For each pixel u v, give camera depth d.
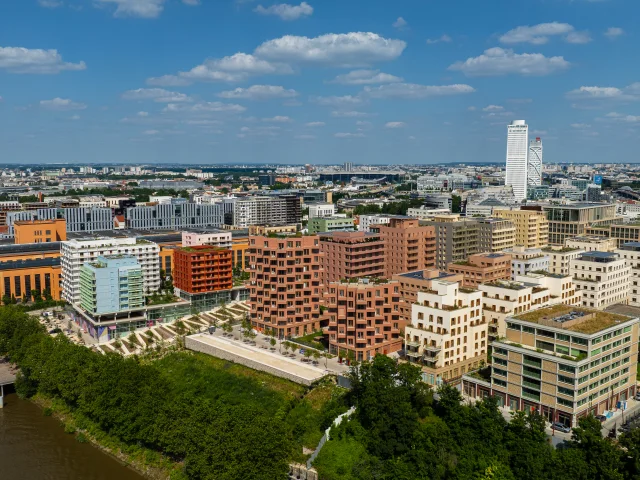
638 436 187.00
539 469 184.75
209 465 193.50
